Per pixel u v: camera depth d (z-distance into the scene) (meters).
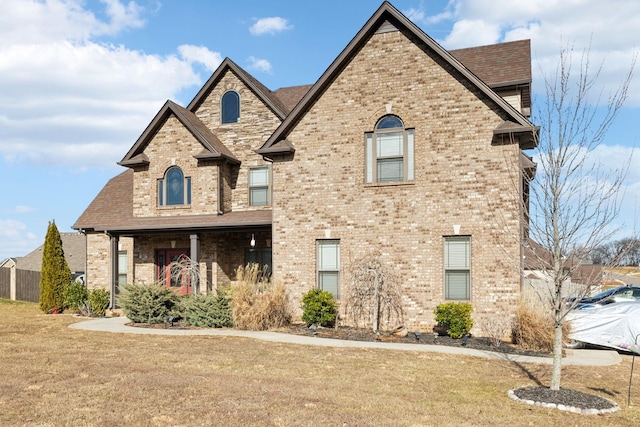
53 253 24.50
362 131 18.00
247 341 15.05
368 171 17.98
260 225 20.20
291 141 18.88
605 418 8.52
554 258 9.73
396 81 17.66
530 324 14.47
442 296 16.72
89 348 13.84
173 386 9.72
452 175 16.81
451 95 16.98
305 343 14.77
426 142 17.19
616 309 15.29
